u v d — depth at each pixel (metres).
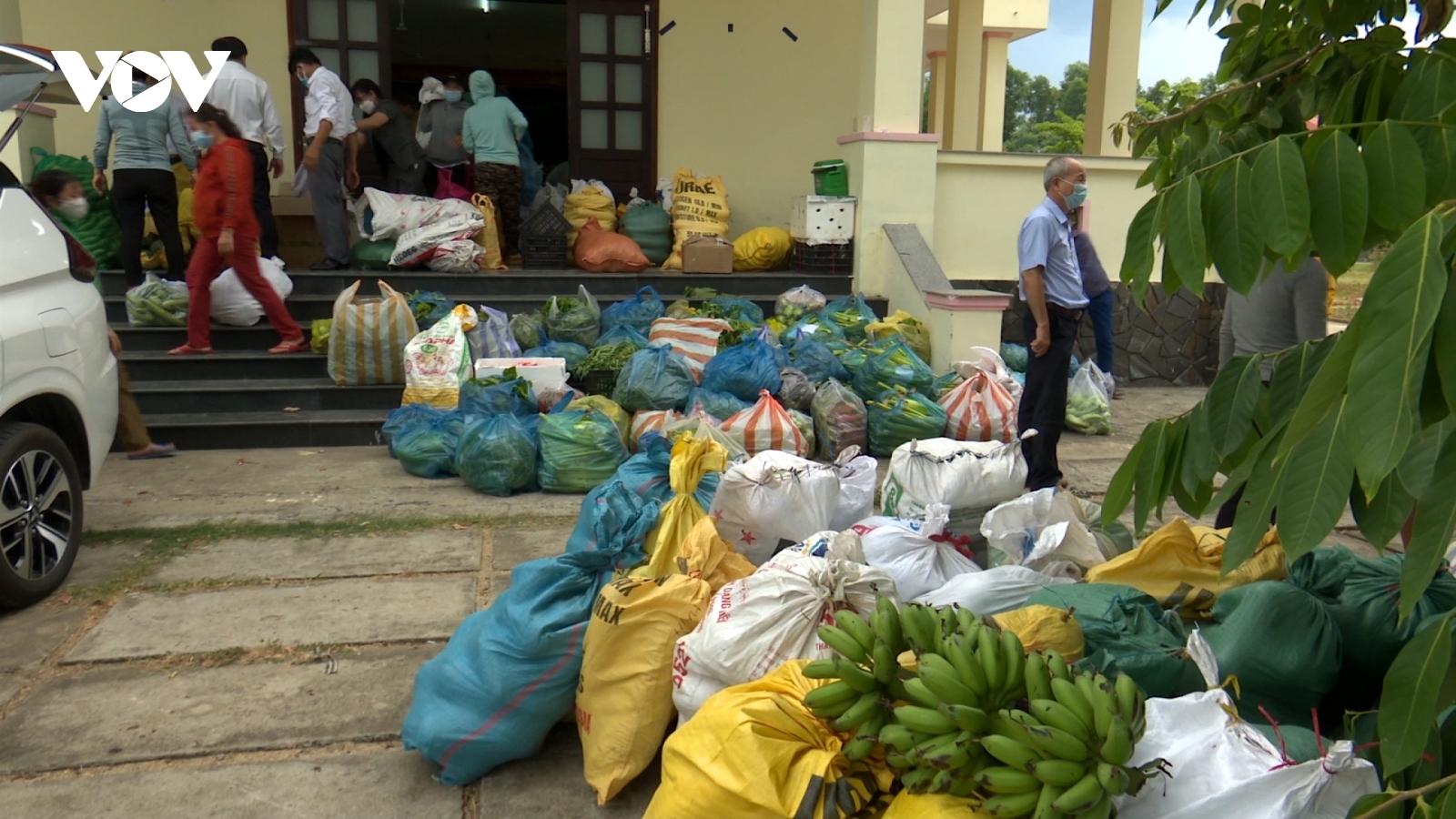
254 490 6.02
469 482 6.09
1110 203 9.83
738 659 2.76
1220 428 1.91
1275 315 4.44
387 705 3.49
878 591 2.89
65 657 3.80
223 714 3.41
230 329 7.91
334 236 8.74
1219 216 1.70
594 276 9.04
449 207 8.96
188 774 3.06
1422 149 1.79
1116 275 9.92
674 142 10.88
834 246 9.38
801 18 10.86
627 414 6.94
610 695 2.94
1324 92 2.48
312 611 4.25
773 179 11.10
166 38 9.69
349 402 7.53
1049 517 3.69
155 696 3.52
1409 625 2.89
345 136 8.79
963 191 9.59
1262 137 2.55
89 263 4.84
